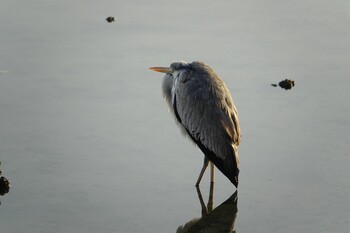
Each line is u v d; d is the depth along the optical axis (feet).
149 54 58.75
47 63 57.31
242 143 46.73
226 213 39.93
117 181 42.34
